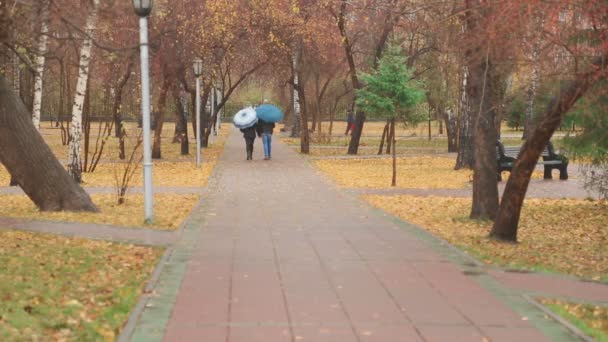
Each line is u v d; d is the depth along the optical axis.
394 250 12.86
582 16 11.31
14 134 17.44
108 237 13.94
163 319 8.04
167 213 18.23
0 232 14.20
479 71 16.94
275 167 35.34
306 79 58.72
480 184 18.05
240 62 51.69
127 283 9.91
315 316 8.22
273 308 8.56
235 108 113.62
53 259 11.41
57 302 8.77
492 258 12.88
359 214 18.33
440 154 47.34
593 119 15.66
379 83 28.50
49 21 12.52
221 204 20.31
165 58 38.44
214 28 39.41
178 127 57.25
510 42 12.00
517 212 14.92
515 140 59.28
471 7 13.59
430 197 23.56
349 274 10.64
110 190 24.83
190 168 34.59
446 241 14.19
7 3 11.93
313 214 18.22
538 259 13.27
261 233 14.79
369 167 36.44
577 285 10.62
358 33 45.47
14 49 12.76
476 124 17.08
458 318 8.20
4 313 8.01
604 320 8.88
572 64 12.02
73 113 27.28
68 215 16.97
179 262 11.45
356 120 46.31
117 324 7.92
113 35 30.09
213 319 8.05
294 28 42.59
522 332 7.66
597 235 16.55
